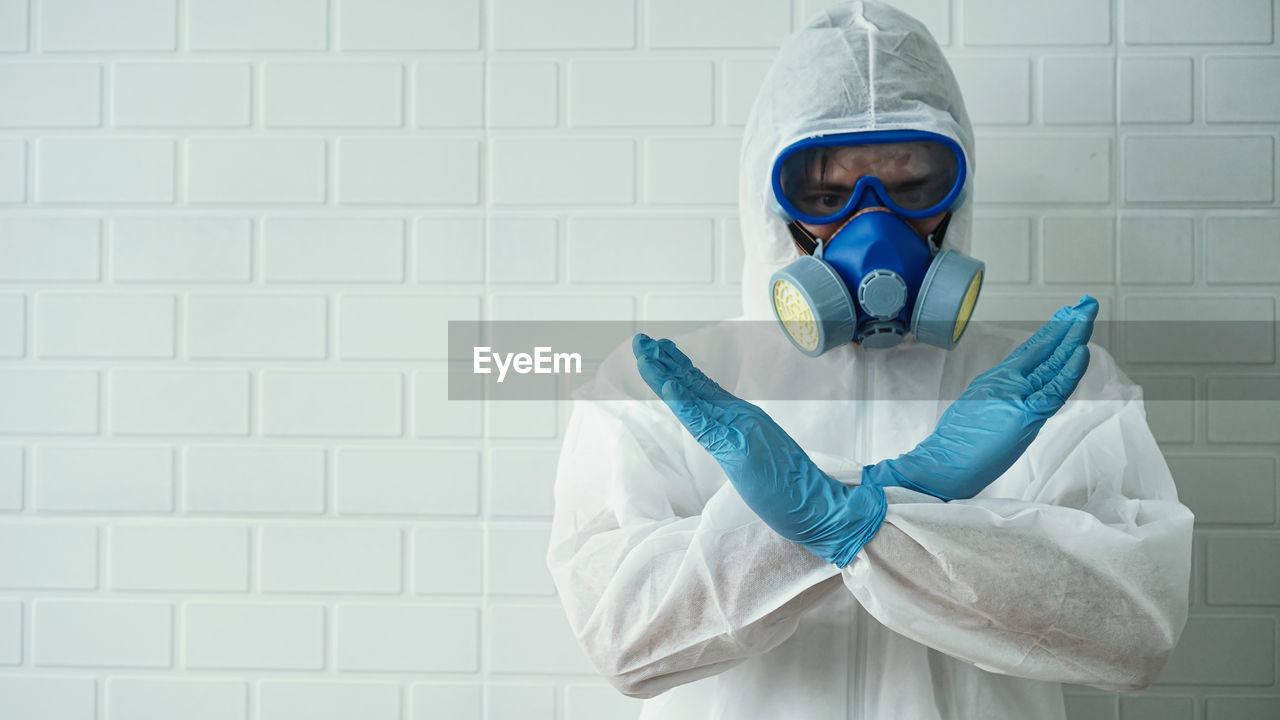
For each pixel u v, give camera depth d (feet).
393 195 5.30
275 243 5.33
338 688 5.26
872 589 3.05
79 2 5.38
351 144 5.31
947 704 3.56
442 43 5.30
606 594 3.28
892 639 3.56
